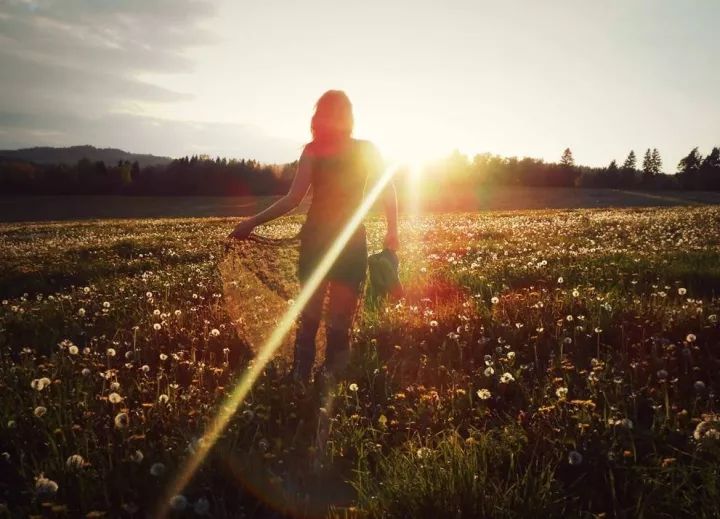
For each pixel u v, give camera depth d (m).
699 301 6.16
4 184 111.75
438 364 4.94
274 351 5.14
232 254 5.43
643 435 3.34
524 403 4.12
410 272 9.66
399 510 2.81
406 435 3.65
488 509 2.76
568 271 9.29
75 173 114.38
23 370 4.97
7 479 3.40
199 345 5.82
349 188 4.64
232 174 113.00
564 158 140.25
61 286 12.41
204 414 3.97
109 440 3.56
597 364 4.41
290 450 3.47
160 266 14.39
